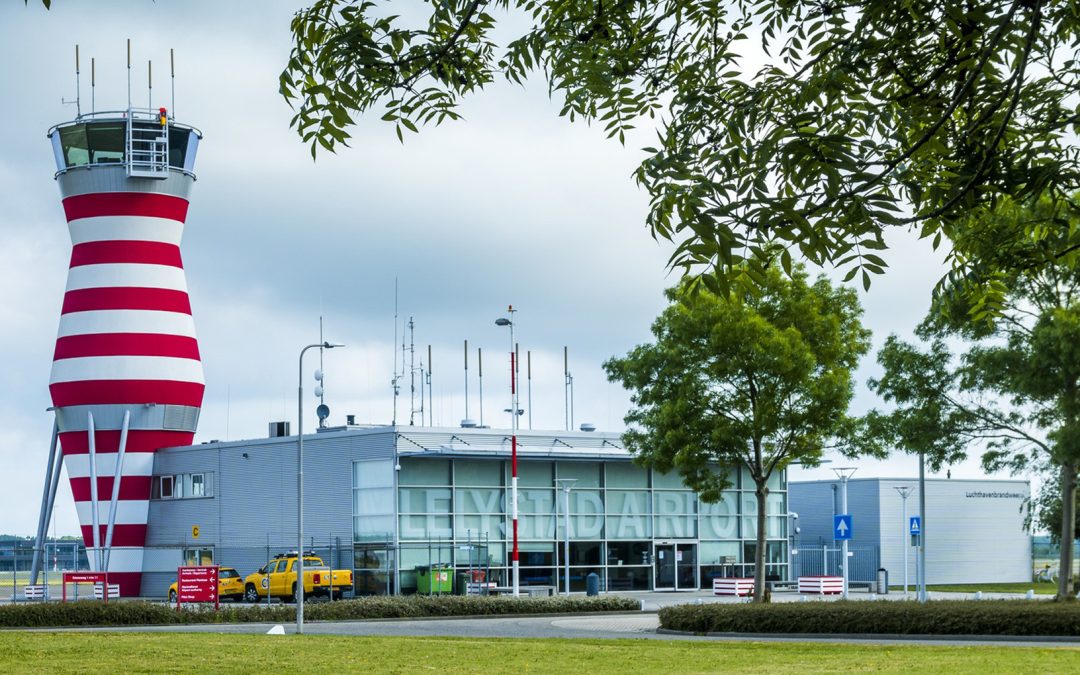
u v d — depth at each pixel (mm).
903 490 65438
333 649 28172
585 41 8766
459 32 8312
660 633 38031
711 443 43875
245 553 65250
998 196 8141
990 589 71500
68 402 70438
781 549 69438
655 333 45312
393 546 58375
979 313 9258
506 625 43250
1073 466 37906
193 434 72250
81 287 70625
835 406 43312
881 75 8055
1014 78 7617
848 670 22781
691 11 8727
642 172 7562
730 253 6512
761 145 7008
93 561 70125
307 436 62969
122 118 70500
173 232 71750
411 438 59469
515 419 56438
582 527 63688
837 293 45031
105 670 22781
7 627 42125
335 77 8156
